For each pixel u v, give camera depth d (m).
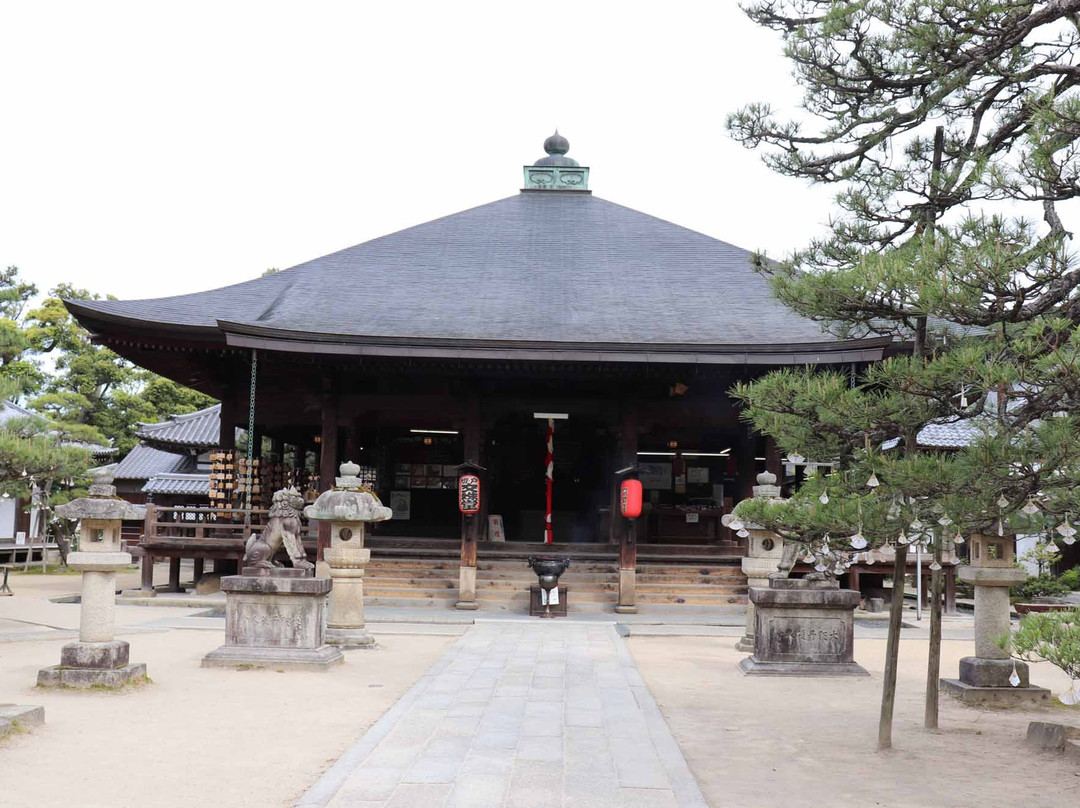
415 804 6.95
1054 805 7.29
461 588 23.19
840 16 10.03
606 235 34.09
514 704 10.99
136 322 24.67
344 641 16.20
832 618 14.19
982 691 11.66
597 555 25.94
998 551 12.20
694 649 17.09
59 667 11.62
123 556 11.92
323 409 25.83
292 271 30.88
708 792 7.56
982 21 9.09
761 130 11.50
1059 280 7.16
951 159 10.31
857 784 7.84
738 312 27.73
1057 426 6.80
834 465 9.00
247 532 25.03
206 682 12.29
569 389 26.59
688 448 32.25
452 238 33.56
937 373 7.20
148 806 6.93
